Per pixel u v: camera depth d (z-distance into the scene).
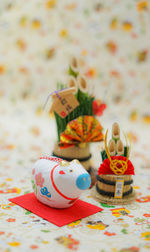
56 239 0.37
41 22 0.95
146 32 0.86
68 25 0.93
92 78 0.91
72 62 0.50
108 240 0.37
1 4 0.98
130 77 0.89
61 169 0.41
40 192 0.42
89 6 0.90
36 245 0.36
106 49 0.90
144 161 0.61
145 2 0.85
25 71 0.98
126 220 0.41
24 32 0.97
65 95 0.48
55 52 0.95
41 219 0.41
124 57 0.89
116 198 0.45
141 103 0.88
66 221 0.40
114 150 0.45
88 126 0.48
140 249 0.36
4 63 1.00
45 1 0.94
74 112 0.49
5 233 0.38
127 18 0.87
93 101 0.50
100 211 0.43
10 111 0.95
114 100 0.90
